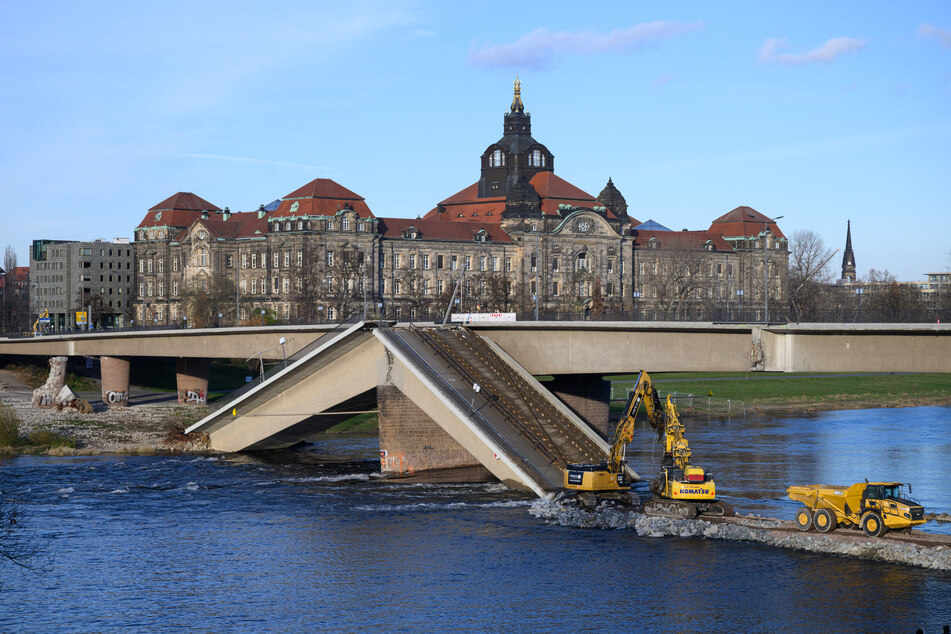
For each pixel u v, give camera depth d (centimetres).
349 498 9912
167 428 14238
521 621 6475
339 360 11450
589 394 12388
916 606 6619
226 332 14775
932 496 9856
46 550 8106
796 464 11769
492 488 10338
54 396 16400
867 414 17538
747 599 6794
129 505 9656
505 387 10512
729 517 8675
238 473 11331
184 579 7356
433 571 7481
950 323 9119
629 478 9438
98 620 6569
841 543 7794
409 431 11150
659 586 7081
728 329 10175
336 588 7131
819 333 9712
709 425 15862
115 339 16725
